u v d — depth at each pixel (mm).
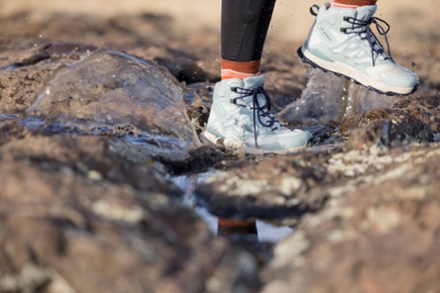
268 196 2570
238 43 2830
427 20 5047
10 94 3428
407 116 3082
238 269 2127
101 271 2074
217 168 2805
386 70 2979
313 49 3053
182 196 2578
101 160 2467
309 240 2240
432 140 3053
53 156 2426
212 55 4320
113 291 2053
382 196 2293
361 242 2174
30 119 3105
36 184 2252
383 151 2699
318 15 3041
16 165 2334
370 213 2244
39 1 5461
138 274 2068
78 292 2078
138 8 5441
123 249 2094
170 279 2070
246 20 2779
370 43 2996
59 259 2088
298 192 2572
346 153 2711
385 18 5145
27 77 3512
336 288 2090
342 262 2131
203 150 2910
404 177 2365
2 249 2107
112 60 3354
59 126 3049
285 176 2609
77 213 2172
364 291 2086
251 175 2641
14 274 2102
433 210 2211
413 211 2217
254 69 2893
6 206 2193
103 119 3084
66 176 2318
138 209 2236
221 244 2213
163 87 3340
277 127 2934
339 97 3301
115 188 2342
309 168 2643
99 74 3281
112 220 2197
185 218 2311
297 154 2742
